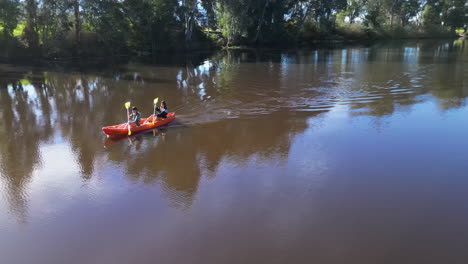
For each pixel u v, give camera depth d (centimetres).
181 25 4575
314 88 2033
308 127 1344
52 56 3497
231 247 690
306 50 4662
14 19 3212
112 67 2997
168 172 998
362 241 702
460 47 4831
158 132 1308
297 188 902
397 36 6850
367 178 945
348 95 1847
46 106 1669
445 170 981
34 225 769
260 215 789
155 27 4141
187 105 1672
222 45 5091
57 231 749
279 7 5256
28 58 3375
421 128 1309
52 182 945
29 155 1109
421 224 751
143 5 3934
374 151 1113
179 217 788
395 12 7075
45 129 1344
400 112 1513
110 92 1973
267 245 693
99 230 749
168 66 3091
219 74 2603
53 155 1109
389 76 2406
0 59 3256
